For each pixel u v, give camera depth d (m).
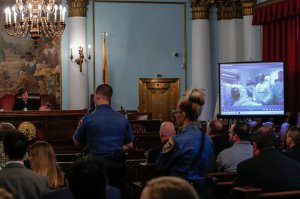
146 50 15.91
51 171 4.80
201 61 15.64
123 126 6.09
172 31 16.09
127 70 15.77
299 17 12.71
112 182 6.00
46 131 10.25
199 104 4.85
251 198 4.45
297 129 5.95
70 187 2.84
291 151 5.87
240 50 15.66
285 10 13.00
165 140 6.55
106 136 6.01
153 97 15.95
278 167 4.75
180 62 16.12
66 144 10.29
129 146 6.23
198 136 4.75
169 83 16.05
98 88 6.12
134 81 15.82
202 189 4.67
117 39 15.73
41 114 10.25
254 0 14.48
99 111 6.08
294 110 12.98
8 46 15.00
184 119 4.86
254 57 14.48
